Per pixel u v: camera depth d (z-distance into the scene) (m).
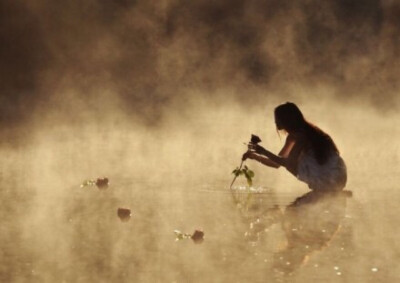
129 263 9.05
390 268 8.77
